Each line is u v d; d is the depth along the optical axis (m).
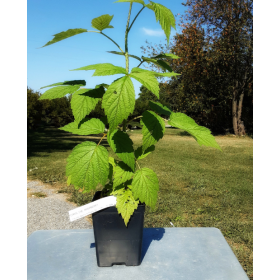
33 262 1.36
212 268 1.31
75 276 1.24
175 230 1.75
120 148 1.16
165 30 1.10
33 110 13.61
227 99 15.30
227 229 3.08
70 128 1.26
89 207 1.22
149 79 0.99
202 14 13.86
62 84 1.26
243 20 12.94
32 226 3.10
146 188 1.21
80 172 1.12
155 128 1.13
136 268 1.30
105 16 1.13
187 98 15.36
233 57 13.45
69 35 1.19
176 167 6.54
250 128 16.69
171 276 1.24
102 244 1.28
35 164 6.64
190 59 14.07
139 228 1.27
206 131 1.20
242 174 5.85
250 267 2.30
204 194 4.39
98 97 1.20
